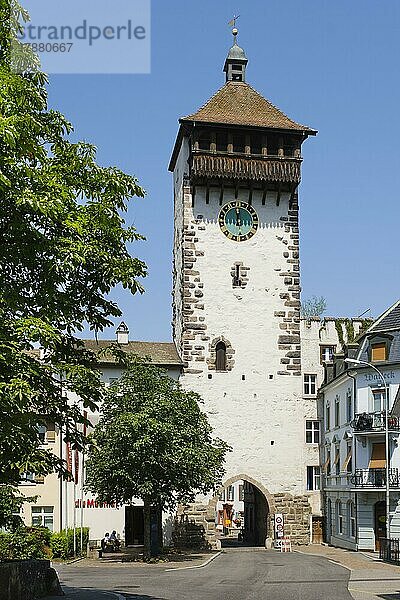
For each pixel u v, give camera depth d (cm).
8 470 2077
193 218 5928
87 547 5044
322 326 6588
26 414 1916
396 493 5325
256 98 6147
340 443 5944
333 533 6091
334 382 6028
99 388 2183
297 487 5766
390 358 5497
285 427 5803
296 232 6016
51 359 2117
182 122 5781
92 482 4597
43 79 2048
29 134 1861
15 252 1942
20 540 3947
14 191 1827
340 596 2933
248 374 5819
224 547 5884
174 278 6438
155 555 4806
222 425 5738
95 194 2167
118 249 2172
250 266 5938
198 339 5797
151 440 4434
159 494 4556
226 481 5688
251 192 5962
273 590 3131
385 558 4669
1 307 1872
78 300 2152
